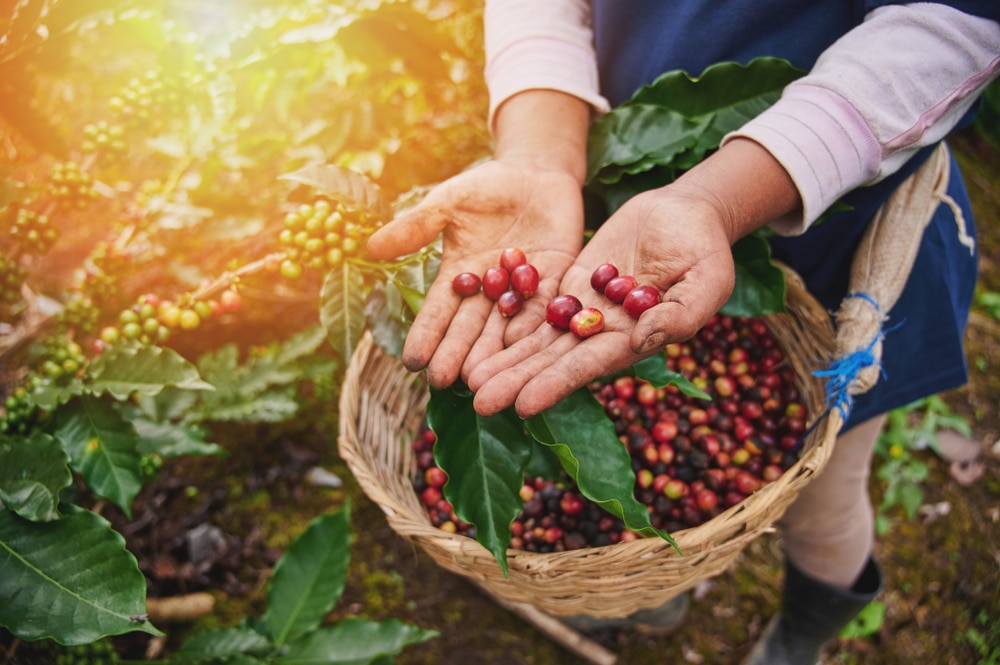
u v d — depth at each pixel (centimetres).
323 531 67
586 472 51
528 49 58
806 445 59
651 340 46
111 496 60
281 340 85
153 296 65
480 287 53
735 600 77
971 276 62
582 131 58
